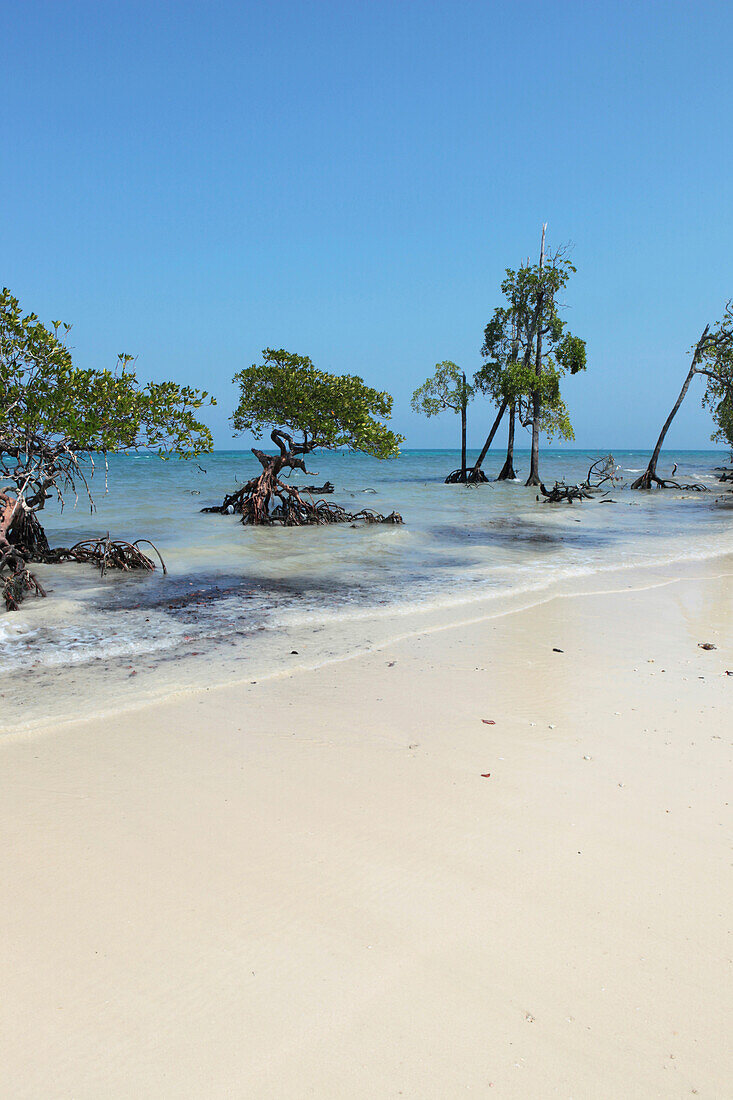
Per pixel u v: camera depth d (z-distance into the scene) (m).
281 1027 2.48
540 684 6.23
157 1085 2.25
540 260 35.72
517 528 19.06
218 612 9.02
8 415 11.09
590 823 3.87
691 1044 2.42
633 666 6.80
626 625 8.40
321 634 7.93
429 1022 2.50
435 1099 2.21
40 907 3.10
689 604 9.54
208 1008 2.56
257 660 6.92
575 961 2.80
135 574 11.68
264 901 3.16
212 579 11.29
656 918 3.07
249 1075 2.29
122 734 5.05
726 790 4.29
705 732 5.20
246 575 11.65
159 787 4.23
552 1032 2.47
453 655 7.11
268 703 5.71
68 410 10.97
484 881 3.33
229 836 3.69
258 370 19.66
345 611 9.06
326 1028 2.47
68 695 5.88
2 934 2.93
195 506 23.78
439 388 41.16
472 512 23.89
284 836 3.70
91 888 3.24
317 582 11.06
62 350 11.16
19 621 8.36
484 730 5.19
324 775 4.42
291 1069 2.31
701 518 22.28
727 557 13.85
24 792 4.15
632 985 2.68
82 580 11.13
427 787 4.27
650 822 3.89
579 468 62.59
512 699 5.86
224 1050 2.38
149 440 12.23
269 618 8.69
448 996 2.62
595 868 3.44
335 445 19.89
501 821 3.88
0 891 3.21
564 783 4.35
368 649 7.32
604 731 5.20
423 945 2.89
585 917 3.07
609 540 16.55
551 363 37.44
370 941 2.91
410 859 3.51
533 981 2.70
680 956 2.84
